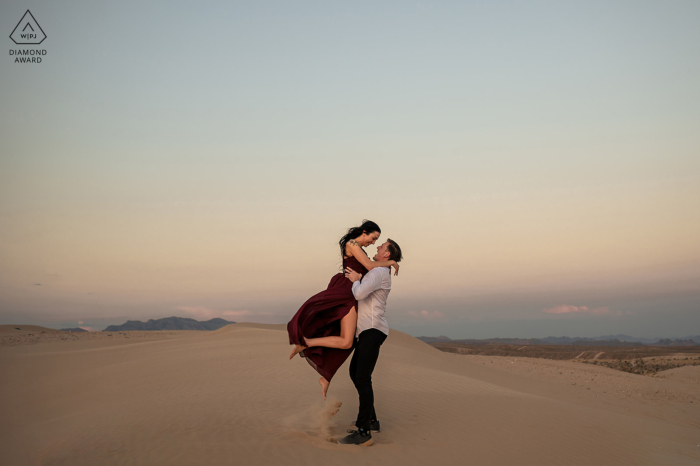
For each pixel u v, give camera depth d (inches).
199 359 564.4
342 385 389.7
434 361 708.7
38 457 216.1
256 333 858.1
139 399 380.5
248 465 195.0
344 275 246.5
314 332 234.1
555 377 842.8
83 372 560.4
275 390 369.4
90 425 287.6
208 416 278.5
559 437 280.4
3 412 409.7
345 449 219.1
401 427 268.4
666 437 334.3
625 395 679.1
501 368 948.0
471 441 252.4
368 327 235.1
